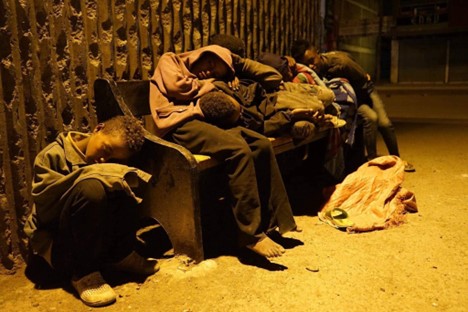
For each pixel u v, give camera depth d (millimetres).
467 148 5758
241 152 2615
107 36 3051
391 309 2213
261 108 3244
